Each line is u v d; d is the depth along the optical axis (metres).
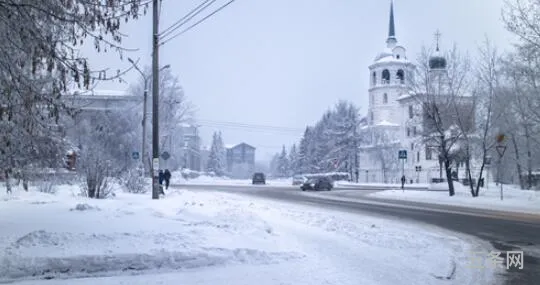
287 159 152.38
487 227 17.16
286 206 25.86
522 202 29.05
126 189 32.06
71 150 31.31
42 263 8.60
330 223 16.73
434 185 53.72
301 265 9.71
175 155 74.81
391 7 105.06
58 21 9.67
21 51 9.47
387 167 84.94
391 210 24.20
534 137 31.45
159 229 12.40
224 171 148.50
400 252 11.72
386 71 99.94
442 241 13.65
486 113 36.06
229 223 14.35
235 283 8.17
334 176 90.44
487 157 36.00
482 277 9.20
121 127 51.50
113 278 8.48
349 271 9.26
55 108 9.67
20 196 23.30
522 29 26.95
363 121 107.56
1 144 11.76
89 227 12.61
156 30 25.42
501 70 33.25
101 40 10.04
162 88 57.88
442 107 36.59
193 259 9.48
